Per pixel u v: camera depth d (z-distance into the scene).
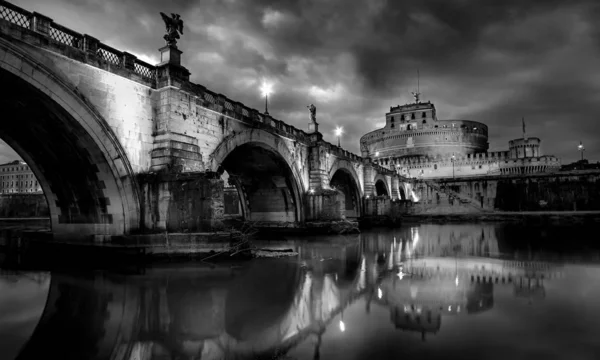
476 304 10.89
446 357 7.18
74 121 15.73
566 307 10.50
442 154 106.81
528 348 7.62
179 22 21.16
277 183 34.78
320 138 38.53
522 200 70.19
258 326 9.08
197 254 17.38
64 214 21.00
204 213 17.84
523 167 88.31
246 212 37.72
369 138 124.06
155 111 19.94
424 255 21.20
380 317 9.75
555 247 24.64
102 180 17.97
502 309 10.38
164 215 18.08
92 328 8.94
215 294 11.98
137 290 12.46
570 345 7.76
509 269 16.62
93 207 19.38
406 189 77.69
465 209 67.69
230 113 24.80
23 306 10.73
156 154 19.22
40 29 14.55
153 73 20.05
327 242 28.61
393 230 41.38
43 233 21.89
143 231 18.22
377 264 18.03
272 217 36.25
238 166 33.47
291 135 33.03
